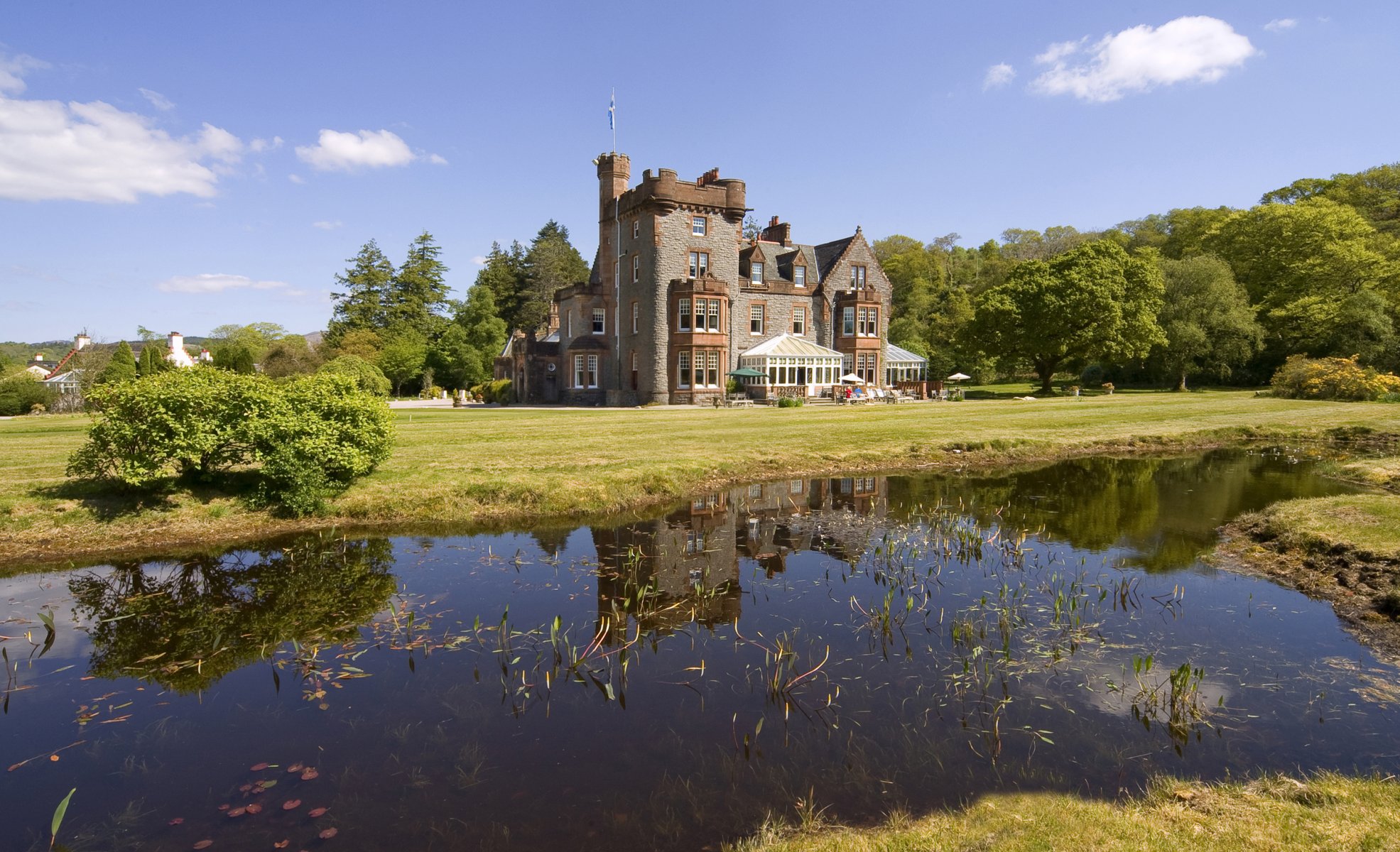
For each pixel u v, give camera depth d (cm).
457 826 438
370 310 7156
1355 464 1697
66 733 565
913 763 504
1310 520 1061
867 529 1252
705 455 1777
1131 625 781
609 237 4584
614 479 1473
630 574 998
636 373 4344
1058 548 1114
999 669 672
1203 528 1227
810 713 588
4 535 1080
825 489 1595
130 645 755
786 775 491
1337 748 517
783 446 1955
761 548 1135
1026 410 3234
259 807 461
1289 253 5519
